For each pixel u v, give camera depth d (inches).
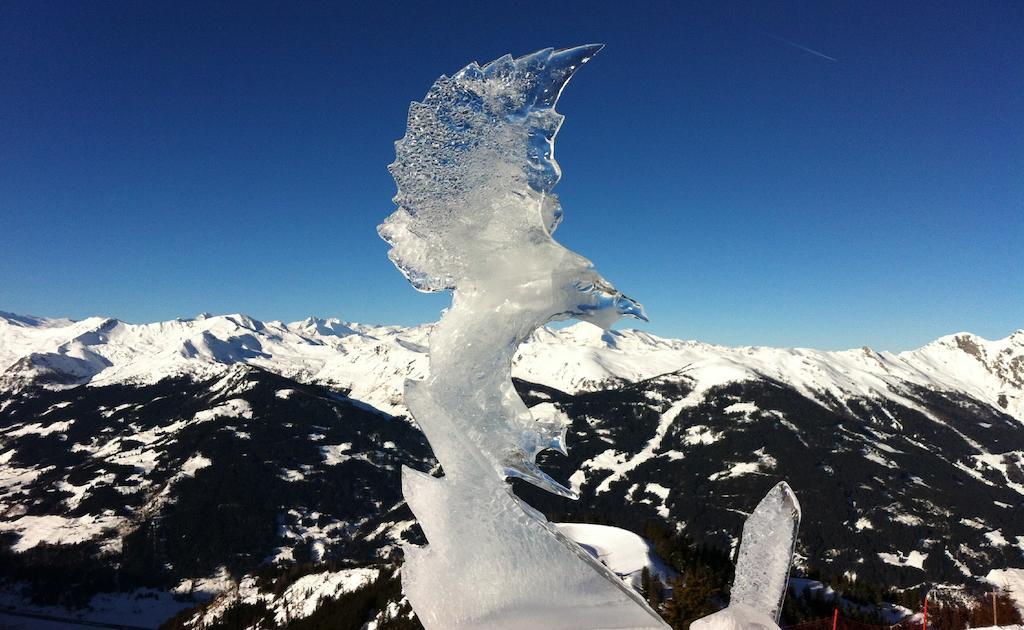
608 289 158.4
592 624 148.4
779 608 144.1
